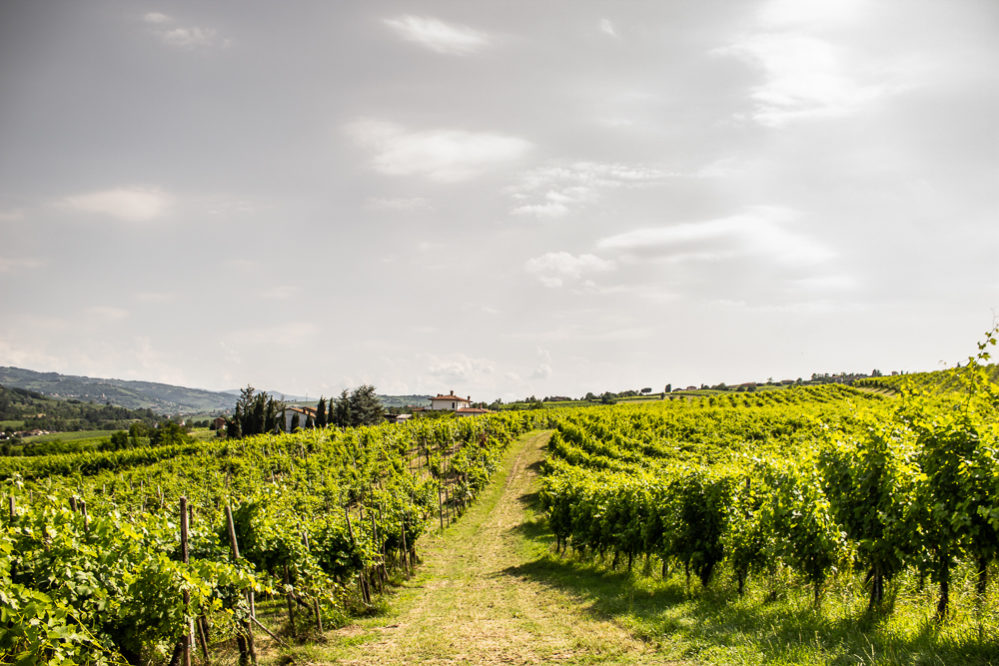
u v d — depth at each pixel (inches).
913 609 273.4
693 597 377.4
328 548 468.4
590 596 438.3
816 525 310.0
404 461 1493.6
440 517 1019.9
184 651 262.7
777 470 362.9
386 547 616.7
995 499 235.6
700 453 1274.6
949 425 264.8
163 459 1717.5
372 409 3388.3
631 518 540.4
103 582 237.6
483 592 516.1
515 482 1476.4
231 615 310.3
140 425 3154.5
